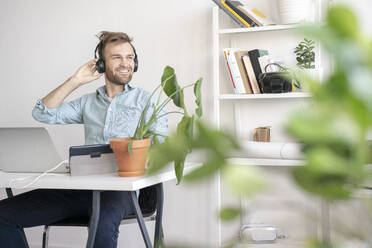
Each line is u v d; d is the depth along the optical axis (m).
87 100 2.81
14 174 2.22
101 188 1.87
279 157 2.66
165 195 3.30
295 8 2.76
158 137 1.98
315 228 2.33
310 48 2.77
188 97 3.23
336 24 0.12
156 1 3.31
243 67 2.86
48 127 3.64
